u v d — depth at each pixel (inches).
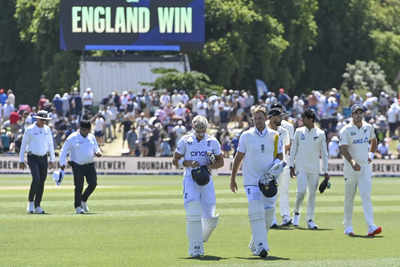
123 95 6279.5
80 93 7066.9
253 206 1656.0
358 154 2042.3
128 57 7111.2
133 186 3720.5
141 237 1962.4
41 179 2516.0
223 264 1536.7
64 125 5772.6
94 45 6712.6
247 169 1689.2
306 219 2219.5
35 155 2507.4
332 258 1632.6
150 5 6712.6
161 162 4886.8
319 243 1884.8
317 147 2207.2
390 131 5984.3
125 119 5644.7
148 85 6811.0
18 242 1867.6
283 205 2271.2
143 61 7096.5
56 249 1759.4
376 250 1761.8
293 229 2185.0
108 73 7071.9
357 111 2042.3
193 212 1659.7
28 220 2303.2
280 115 2025.1
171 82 6712.6
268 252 1724.9
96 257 1642.5
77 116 5880.9
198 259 1614.2
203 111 6018.7
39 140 2502.5
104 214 2479.1
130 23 6712.6
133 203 2842.0
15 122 5654.5
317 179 2219.5
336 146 5132.9
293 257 1648.6
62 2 6678.2
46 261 1589.6
